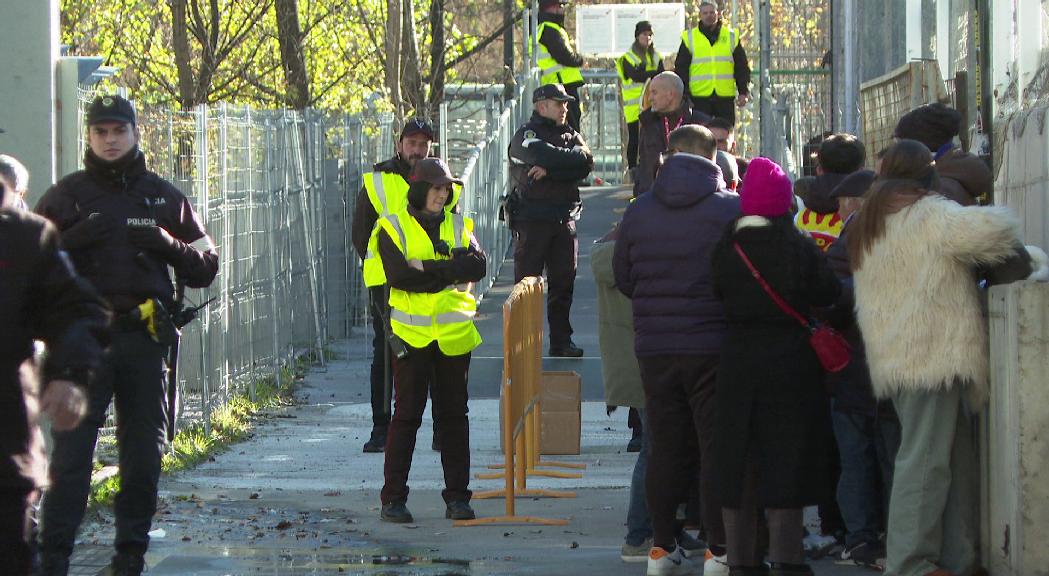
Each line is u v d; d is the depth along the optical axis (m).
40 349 28.08
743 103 81.50
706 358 26.70
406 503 37.91
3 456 19.05
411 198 34.78
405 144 41.56
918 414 25.31
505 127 89.00
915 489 25.28
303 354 66.75
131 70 107.62
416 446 49.16
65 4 97.00
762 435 25.44
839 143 32.16
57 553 26.00
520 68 132.00
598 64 157.75
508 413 35.38
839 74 70.94
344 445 47.66
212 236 50.41
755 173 25.66
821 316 27.28
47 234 19.77
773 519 25.69
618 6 129.25
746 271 25.48
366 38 111.25
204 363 47.88
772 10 77.81
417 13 112.88
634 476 29.83
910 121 29.72
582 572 28.70
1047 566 24.14
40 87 33.31
